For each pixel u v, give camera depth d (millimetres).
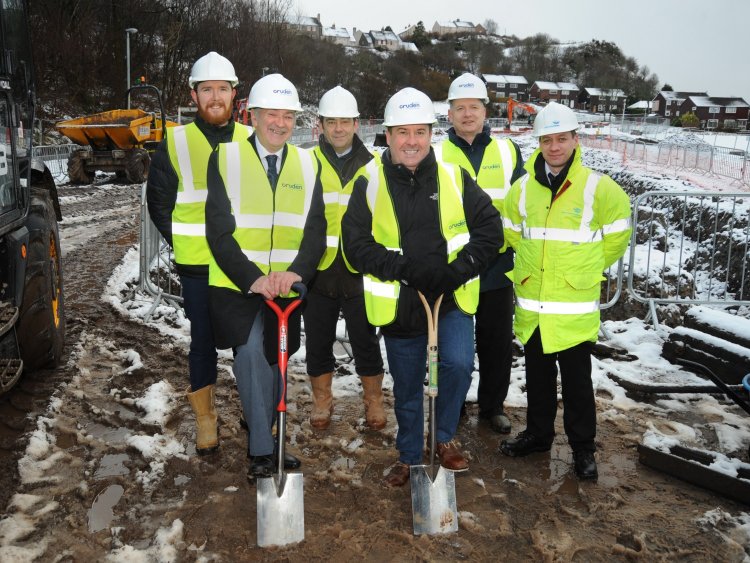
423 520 2811
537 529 2869
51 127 27406
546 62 117312
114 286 6738
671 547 2760
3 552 2586
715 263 8828
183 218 3340
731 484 3119
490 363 3789
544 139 3191
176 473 3283
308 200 3256
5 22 3787
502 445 3557
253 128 3355
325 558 2668
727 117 85250
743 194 5625
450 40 131875
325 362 3787
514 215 3480
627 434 3783
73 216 11641
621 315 7594
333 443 3604
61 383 4246
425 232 2998
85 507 2973
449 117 3799
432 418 2908
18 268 3797
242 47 41844
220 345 3113
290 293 3086
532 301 3344
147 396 4047
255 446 3088
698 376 4590
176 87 36969
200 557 2639
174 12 37594
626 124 51719
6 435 3572
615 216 3219
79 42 31000
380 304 3051
